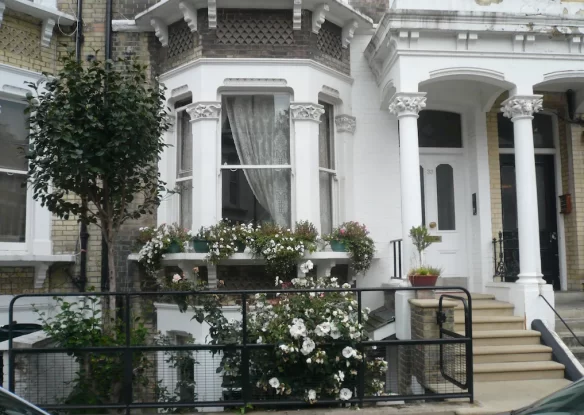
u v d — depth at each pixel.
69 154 5.91
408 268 8.02
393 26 8.10
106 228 6.62
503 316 8.19
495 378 7.14
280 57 8.81
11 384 5.49
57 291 8.71
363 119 9.66
